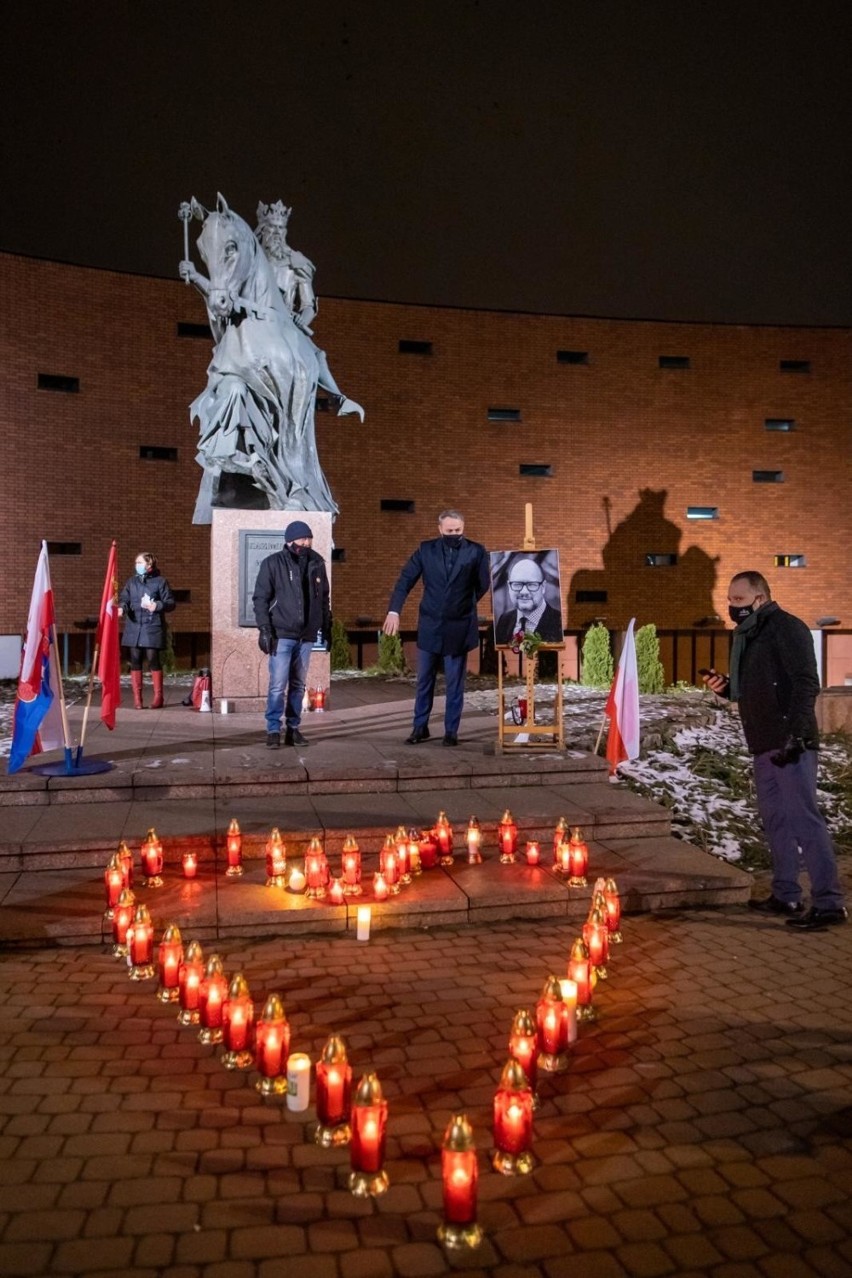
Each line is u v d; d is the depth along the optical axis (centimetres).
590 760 828
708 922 585
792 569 2456
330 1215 297
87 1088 373
